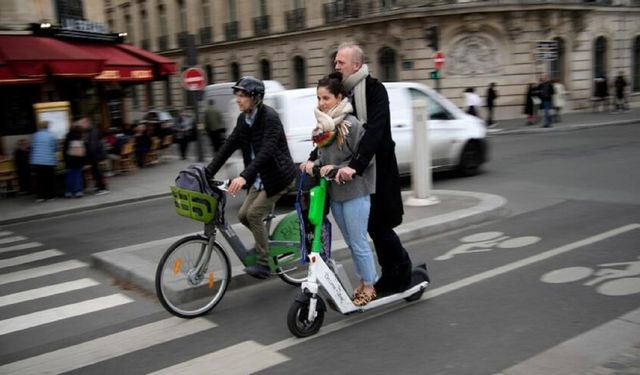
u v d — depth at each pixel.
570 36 26.27
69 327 4.81
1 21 14.52
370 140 3.96
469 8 23.84
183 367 3.88
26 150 13.12
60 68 13.35
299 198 4.28
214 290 5.00
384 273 4.58
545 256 5.91
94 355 4.19
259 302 5.07
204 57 35.59
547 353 3.74
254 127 4.74
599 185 9.79
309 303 4.16
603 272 5.31
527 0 24.30
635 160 12.41
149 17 39.91
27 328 4.86
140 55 17.33
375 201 4.36
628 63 29.34
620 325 4.13
